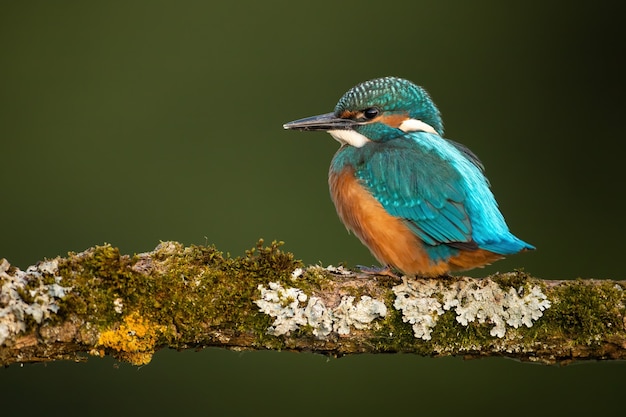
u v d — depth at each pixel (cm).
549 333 920
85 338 827
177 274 879
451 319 924
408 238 1074
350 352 934
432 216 1061
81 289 833
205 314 878
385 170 1096
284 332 900
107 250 855
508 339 924
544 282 941
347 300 918
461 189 1074
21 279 819
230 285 892
